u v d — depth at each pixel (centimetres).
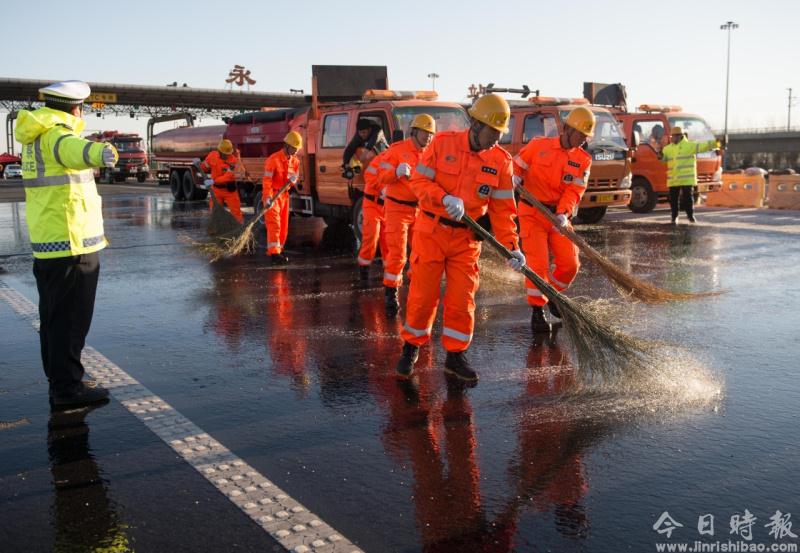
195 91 5500
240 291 823
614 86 1823
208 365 541
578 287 823
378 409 446
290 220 1673
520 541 295
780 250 1072
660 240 1198
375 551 288
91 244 455
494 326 649
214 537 300
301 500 331
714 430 405
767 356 546
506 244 488
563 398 461
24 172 444
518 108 1420
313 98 1217
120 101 5453
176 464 371
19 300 786
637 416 428
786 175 1736
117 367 536
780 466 360
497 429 411
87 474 360
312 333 631
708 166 1725
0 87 4997
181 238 1323
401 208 688
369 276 918
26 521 315
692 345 578
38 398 473
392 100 1120
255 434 409
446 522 310
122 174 4191
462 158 466
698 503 324
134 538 300
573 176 608
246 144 1695
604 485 342
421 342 503
